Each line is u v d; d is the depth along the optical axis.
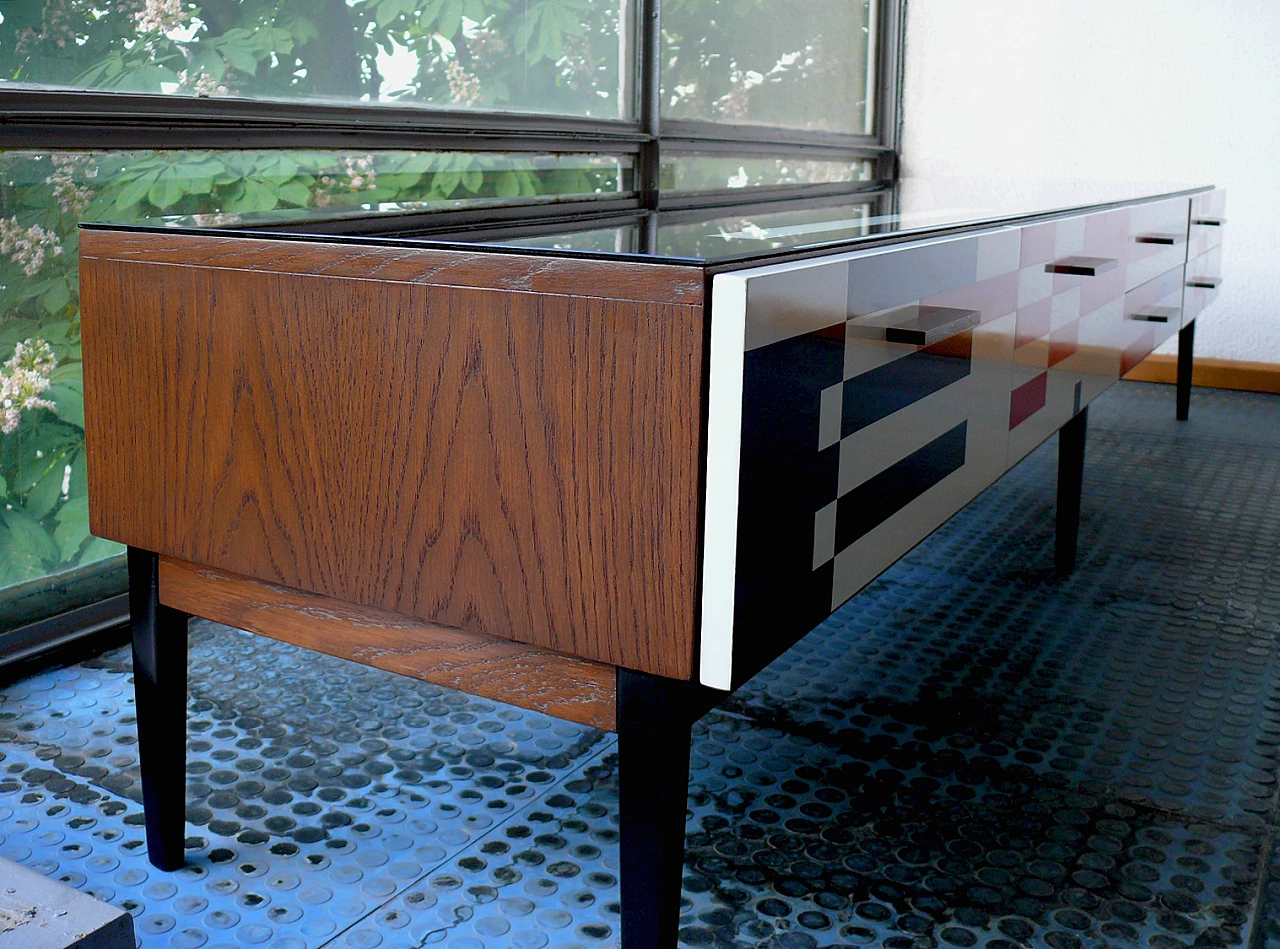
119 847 1.33
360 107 2.35
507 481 0.89
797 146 4.18
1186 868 1.30
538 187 2.99
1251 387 4.23
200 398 1.05
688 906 1.22
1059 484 2.28
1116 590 2.22
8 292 1.86
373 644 1.02
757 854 1.32
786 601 0.91
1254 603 2.15
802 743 1.60
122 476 1.12
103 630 1.96
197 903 1.21
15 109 1.71
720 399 0.80
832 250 0.96
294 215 2.16
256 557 1.05
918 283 1.11
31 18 1.83
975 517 2.69
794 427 0.89
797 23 4.28
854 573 1.04
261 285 0.98
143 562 1.16
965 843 1.35
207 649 1.91
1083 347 1.79
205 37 2.14
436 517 0.93
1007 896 1.24
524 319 0.86
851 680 1.81
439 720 1.67
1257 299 4.25
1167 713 1.70
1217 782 1.50
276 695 1.74
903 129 4.82
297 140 2.23
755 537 0.85
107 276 1.08
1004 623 2.05
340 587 1.00
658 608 0.85
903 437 1.12
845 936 1.17
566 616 0.89
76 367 1.99
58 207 1.90
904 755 1.57
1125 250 2.00
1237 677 1.83
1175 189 2.60
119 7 1.97
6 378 1.88
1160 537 2.54
